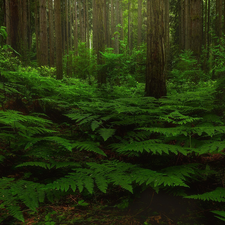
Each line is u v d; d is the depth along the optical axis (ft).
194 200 7.30
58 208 6.75
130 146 7.89
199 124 10.82
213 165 8.96
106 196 7.66
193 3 33.45
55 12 27.66
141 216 6.53
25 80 15.69
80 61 32.30
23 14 48.55
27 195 5.42
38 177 8.00
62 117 16.60
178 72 28.53
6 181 6.02
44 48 37.68
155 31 16.58
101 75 28.55
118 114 12.89
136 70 31.58
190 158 9.21
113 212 6.73
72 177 6.20
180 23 59.62
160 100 14.23
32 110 15.97
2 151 9.02
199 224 6.16
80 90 18.52
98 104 13.76
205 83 23.06
